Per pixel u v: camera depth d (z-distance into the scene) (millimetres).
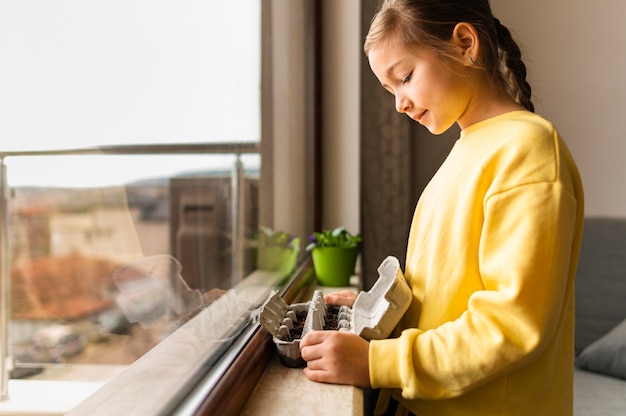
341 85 1864
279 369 696
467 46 734
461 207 690
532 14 2291
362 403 589
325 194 1880
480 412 661
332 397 599
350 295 928
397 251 2150
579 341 2111
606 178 2266
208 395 496
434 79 731
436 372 601
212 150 785
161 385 486
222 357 613
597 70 2260
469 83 749
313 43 1766
